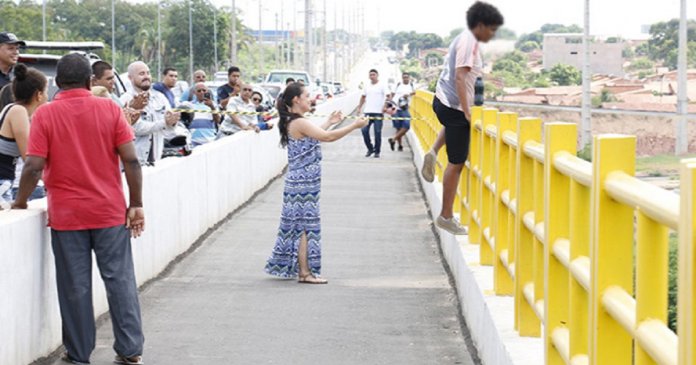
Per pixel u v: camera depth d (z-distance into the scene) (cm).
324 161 2970
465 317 1006
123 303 838
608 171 477
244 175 1962
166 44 8512
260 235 1572
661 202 390
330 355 896
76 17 7575
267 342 937
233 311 1057
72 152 814
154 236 1224
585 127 4312
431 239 1558
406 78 3350
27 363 812
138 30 8144
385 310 1068
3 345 758
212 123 2072
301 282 1207
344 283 1212
